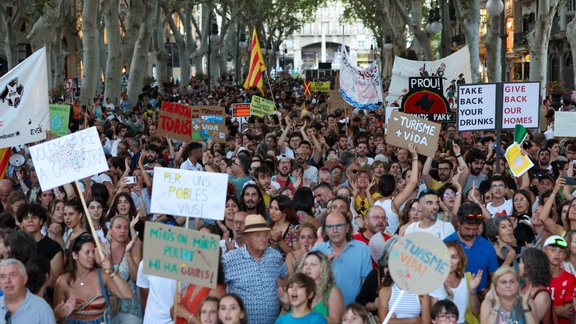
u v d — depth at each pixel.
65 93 36.12
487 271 9.07
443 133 20.34
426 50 37.00
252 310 8.40
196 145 15.70
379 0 51.25
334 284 7.91
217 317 7.62
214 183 8.54
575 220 10.05
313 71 75.50
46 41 30.94
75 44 66.12
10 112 12.58
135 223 9.99
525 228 10.80
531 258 8.12
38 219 9.67
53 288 9.28
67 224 10.16
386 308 8.22
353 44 174.38
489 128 14.63
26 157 16.92
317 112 29.03
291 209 10.09
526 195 11.27
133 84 36.53
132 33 34.03
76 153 9.42
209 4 56.53
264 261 8.54
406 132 12.67
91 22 30.09
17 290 7.55
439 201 10.24
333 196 11.73
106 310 8.65
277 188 13.66
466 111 14.63
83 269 8.63
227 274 8.45
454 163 15.84
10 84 12.55
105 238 10.56
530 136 19.41
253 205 10.84
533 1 61.69
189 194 8.55
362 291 8.58
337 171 14.39
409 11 62.44
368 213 9.58
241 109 23.95
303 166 15.22
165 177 8.59
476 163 14.20
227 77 71.75
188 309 8.36
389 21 51.06
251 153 17.38
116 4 33.53
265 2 72.00
